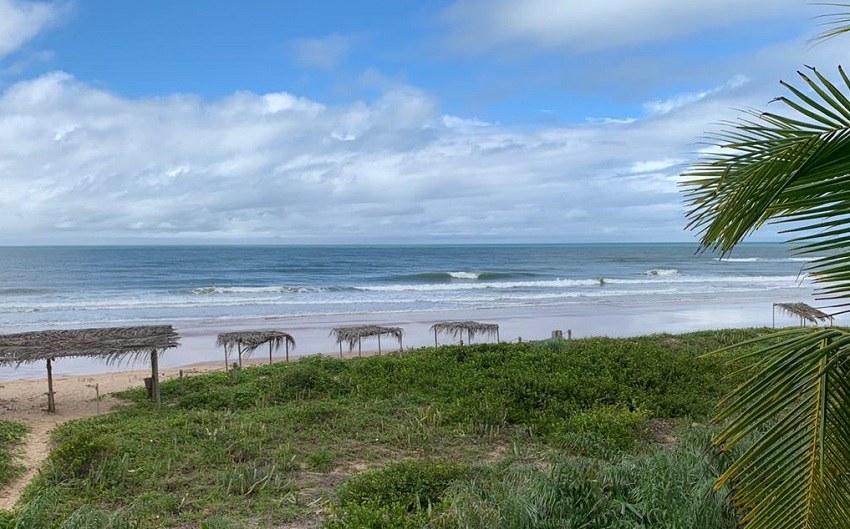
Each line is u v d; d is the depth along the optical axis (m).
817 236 2.54
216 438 11.43
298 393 15.07
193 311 38.38
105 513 7.12
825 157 2.41
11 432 12.59
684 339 20.84
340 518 7.70
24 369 22.45
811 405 2.75
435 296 47.84
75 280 59.66
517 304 42.75
